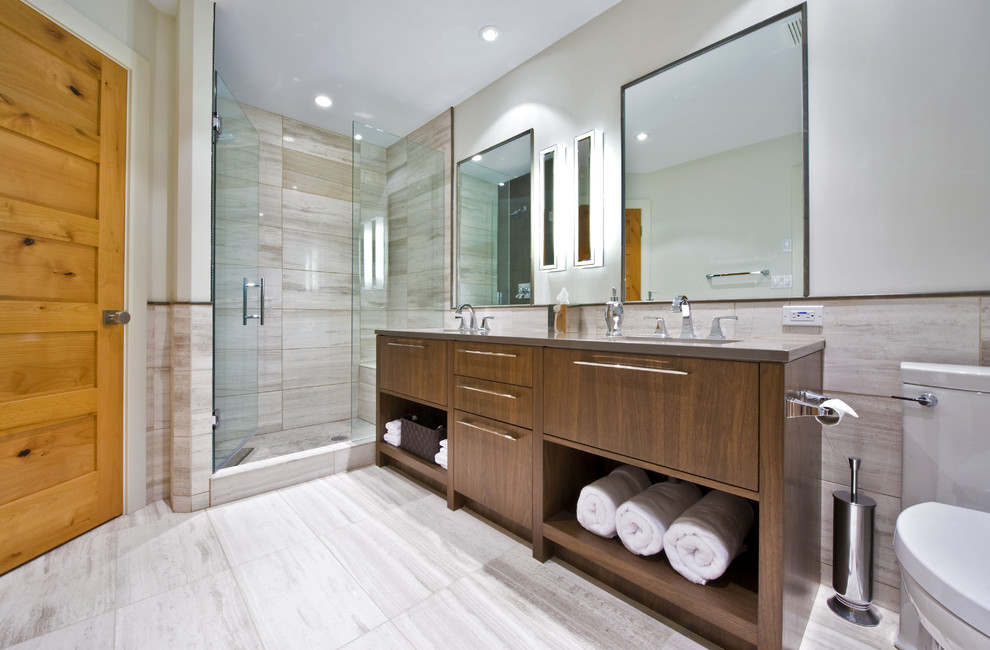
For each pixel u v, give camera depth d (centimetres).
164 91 189
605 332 192
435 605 122
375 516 177
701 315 160
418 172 288
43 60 145
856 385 127
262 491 199
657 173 174
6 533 135
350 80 247
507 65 233
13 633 108
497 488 160
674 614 117
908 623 105
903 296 120
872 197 125
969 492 101
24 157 140
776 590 93
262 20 196
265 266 284
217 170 200
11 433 137
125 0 174
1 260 135
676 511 127
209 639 108
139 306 179
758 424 95
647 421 114
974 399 101
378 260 275
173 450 180
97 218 163
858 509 116
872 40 125
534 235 226
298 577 134
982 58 109
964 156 111
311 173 306
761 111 146
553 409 139
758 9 147
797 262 138
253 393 254
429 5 187
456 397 180
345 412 323
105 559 143
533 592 128
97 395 164
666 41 171
